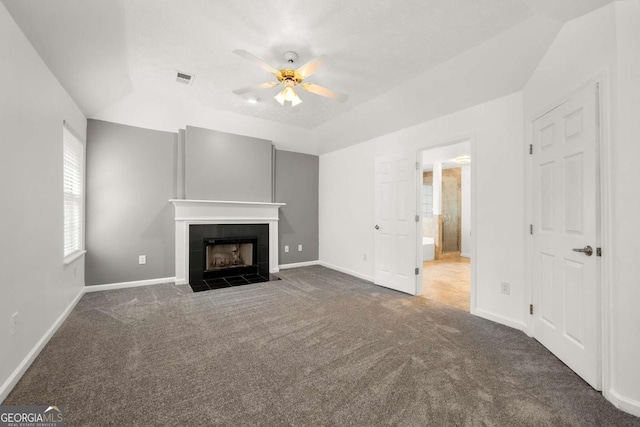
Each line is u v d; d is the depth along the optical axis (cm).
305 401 160
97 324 262
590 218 176
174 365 196
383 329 259
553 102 211
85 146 353
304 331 254
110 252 373
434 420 145
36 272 206
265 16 206
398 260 385
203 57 264
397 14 203
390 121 379
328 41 236
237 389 170
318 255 568
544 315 226
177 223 404
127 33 227
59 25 195
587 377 177
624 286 155
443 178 714
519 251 260
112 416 146
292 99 266
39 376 180
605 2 164
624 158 155
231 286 399
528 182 246
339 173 511
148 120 386
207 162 428
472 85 276
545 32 207
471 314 299
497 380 181
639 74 151
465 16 205
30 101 196
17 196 179
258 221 471
